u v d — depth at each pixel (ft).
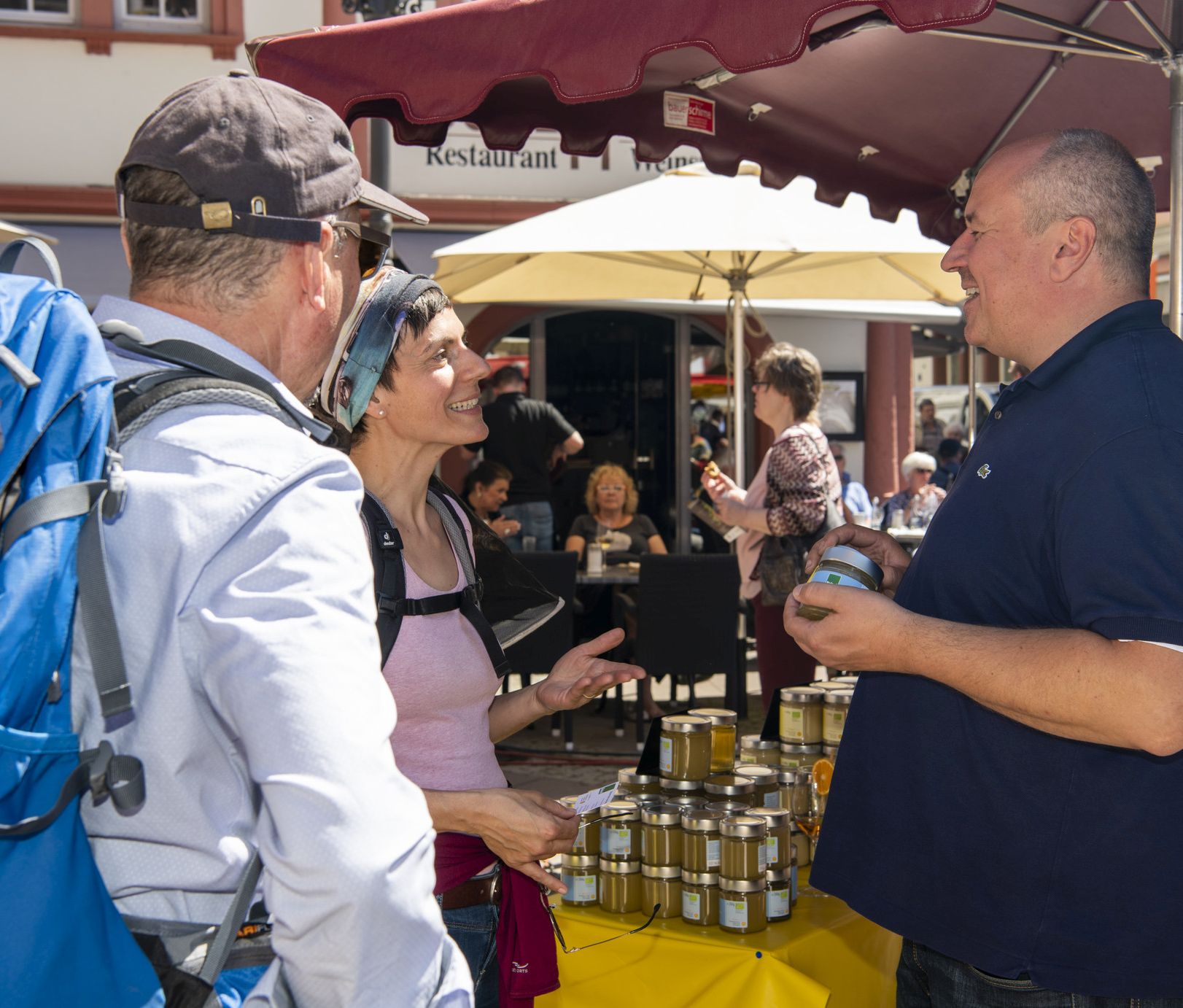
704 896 7.82
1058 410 5.83
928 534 6.63
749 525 16.98
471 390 6.77
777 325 43.32
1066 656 5.32
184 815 3.61
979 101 11.31
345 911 3.36
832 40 9.43
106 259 37.40
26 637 3.38
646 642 22.30
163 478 3.69
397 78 7.64
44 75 36.81
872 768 6.62
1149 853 5.64
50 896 3.34
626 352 43.11
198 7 37.78
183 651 3.58
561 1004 7.97
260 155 4.09
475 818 6.08
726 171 11.34
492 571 7.43
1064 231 6.09
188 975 3.55
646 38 6.66
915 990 6.84
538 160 39.58
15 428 3.56
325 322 4.36
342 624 3.62
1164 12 9.70
